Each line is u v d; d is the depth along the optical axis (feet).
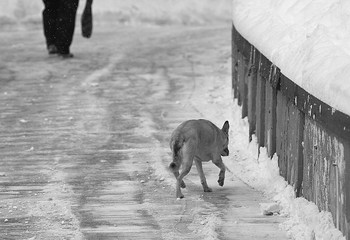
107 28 128.16
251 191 41.37
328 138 32.99
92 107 63.98
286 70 38.63
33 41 107.65
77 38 111.96
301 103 36.47
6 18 126.31
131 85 73.41
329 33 38.42
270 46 43.29
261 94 46.68
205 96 66.80
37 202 39.93
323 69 33.45
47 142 52.90
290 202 37.76
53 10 92.38
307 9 45.78
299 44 39.63
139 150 50.37
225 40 106.01
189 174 45.03
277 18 48.47
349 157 30.12
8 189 42.37
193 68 82.38
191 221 36.63
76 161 48.03
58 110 63.00
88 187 42.55
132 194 41.16
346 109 29.30
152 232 35.12
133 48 99.86
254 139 49.01
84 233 35.14
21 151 50.70
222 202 39.45
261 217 36.88
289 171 39.83
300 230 34.30
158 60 88.84
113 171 45.62
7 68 84.23
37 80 76.89
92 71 81.87
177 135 39.96
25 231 35.55
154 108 63.05
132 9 138.00
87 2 90.07
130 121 58.70
